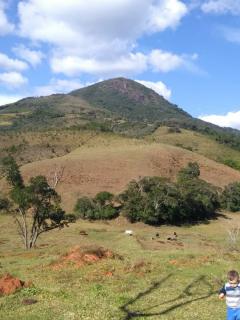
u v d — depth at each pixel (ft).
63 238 189.78
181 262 80.23
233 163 504.43
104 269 71.67
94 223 259.60
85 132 526.57
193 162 412.57
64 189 338.34
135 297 54.24
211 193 304.09
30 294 55.57
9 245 173.58
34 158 453.58
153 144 451.94
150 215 263.70
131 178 359.87
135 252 107.24
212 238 218.79
